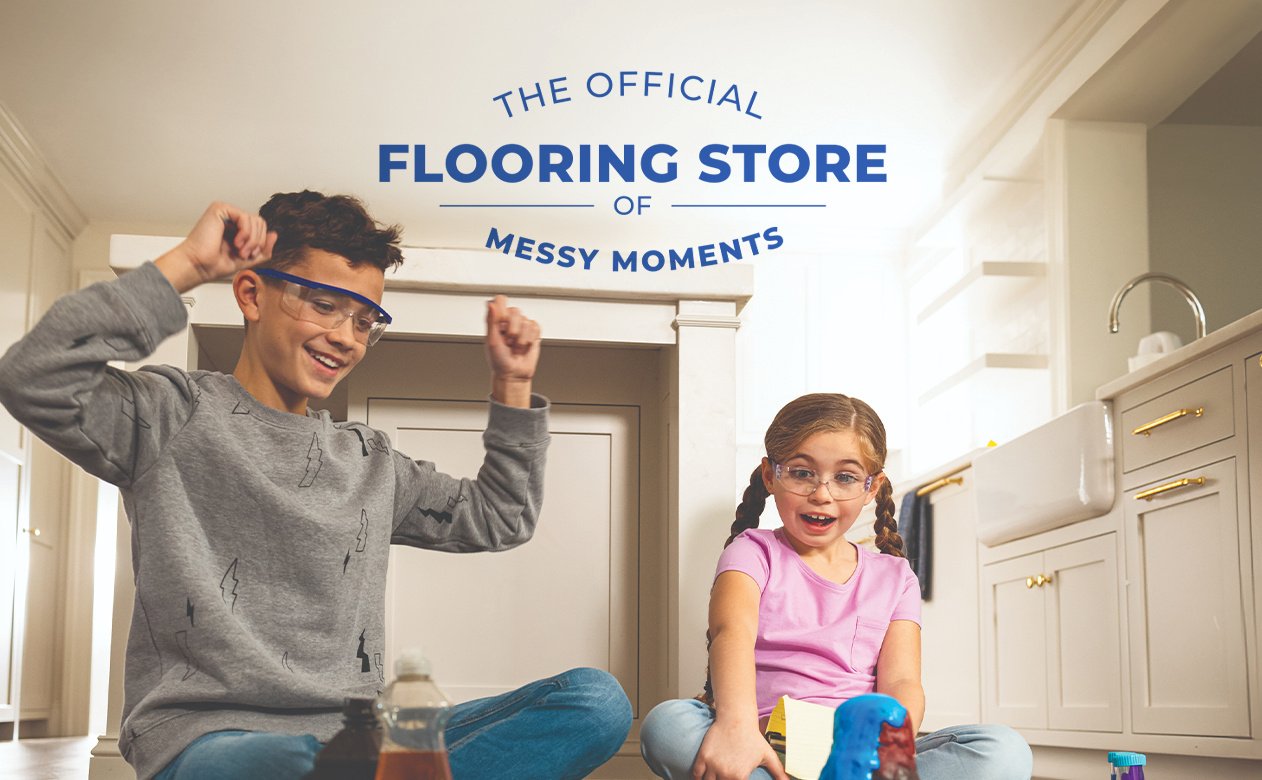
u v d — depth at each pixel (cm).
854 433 168
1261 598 225
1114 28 379
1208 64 386
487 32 413
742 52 426
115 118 479
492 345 140
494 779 130
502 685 221
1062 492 300
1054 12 397
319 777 86
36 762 344
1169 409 263
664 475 225
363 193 542
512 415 144
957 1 394
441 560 222
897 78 444
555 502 227
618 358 232
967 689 370
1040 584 321
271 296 132
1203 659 247
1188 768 257
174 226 588
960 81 445
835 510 167
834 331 588
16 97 462
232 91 456
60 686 566
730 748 144
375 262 136
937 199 545
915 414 577
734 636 158
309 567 128
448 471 225
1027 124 446
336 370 134
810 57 430
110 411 120
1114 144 427
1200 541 249
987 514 348
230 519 126
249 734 112
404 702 78
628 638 225
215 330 213
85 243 583
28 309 520
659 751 152
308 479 132
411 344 226
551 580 225
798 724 144
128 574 203
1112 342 418
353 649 131
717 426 216
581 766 133
